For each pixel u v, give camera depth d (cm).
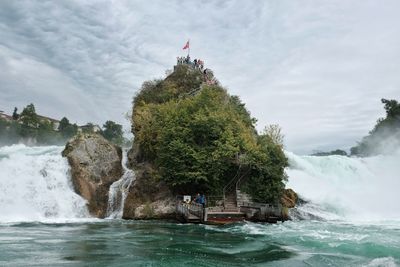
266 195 4734
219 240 2972
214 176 4666
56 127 16700
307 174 5875
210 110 5288
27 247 2419
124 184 4891
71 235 2991
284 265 2145
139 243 2730
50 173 4572
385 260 2228
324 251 2527
